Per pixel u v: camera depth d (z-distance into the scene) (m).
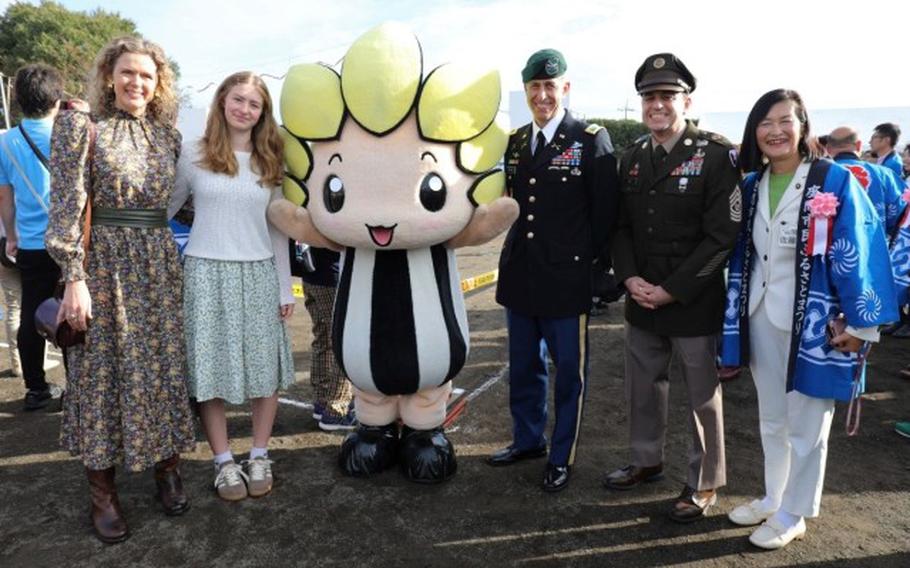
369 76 2.52
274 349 2.95
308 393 4.41
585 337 3.02
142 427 2.55
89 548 2.59
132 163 2.45
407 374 2.89
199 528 2.74
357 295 2.91
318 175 2.77
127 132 2.48
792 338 2.38
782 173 2.49
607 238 2.93
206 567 2.48
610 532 2.70
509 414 4.06
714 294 2.70
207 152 2.69
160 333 2.60
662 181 2.69
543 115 2.90
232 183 2.73
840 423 3.93
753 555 2.53
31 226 3.74
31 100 3.70
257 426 3.09
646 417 2.98
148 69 2.48
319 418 3.79
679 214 2.65
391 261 2.87
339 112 2.65
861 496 3.03
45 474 3.21
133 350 2.51
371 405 3.16
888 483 3.16
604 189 2.85
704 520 2.79
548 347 3.08
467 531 2.72
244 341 2.85
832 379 2.31
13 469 3.25
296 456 3.44
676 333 2.70
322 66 2.79
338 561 2.52
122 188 2.44
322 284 3.57
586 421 3.96
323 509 2.90
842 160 4.61
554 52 2.83
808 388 2.35
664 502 2.95
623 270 2.83
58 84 3.78
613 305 7.12
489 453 3.50
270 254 2.90
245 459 3.39
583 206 2.93
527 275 2.99
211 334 2.78
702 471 2.75
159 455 2.62
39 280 3.85
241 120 2.66
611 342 5.70
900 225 3.56
